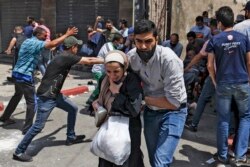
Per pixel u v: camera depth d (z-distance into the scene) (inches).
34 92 240.4
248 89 179.8
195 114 247.4
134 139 136.9
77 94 366.3
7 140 233.5
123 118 134.7
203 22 407.5
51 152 214.8
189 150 219.3
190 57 293.0
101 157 136.0
